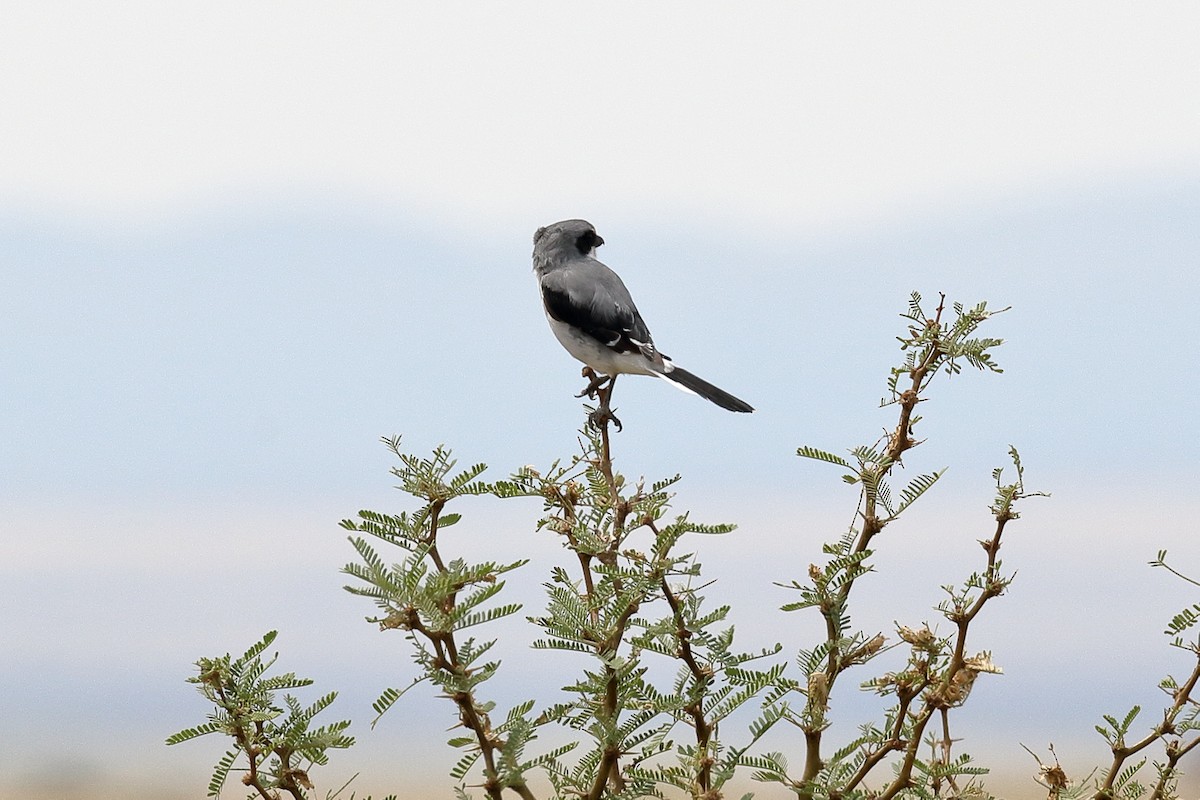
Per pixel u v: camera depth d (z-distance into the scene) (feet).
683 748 20.33
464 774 19.02
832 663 21.18
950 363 22.43
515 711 19.26
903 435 22.54
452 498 19.53
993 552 20.66
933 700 20.33
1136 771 22.40
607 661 19.66
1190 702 21.72
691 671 20.52
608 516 22.25
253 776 20.45
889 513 22.06
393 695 18.35
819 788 20.11
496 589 18.37
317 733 20.66
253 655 21.02
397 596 18.04
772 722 20.30
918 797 21.07
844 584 21.45
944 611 20.63
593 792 19.99
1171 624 21.98
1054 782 22.50
